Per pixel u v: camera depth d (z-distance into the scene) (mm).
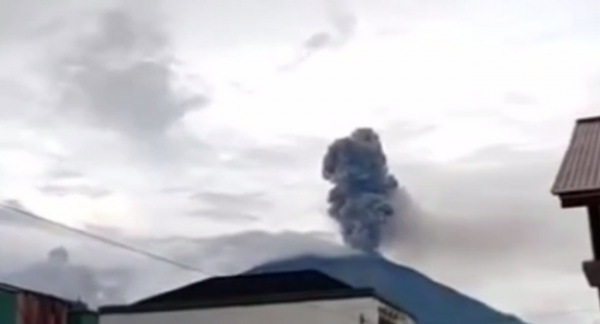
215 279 33125
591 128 12672
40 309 27875
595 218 9867
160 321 30219
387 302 31109
